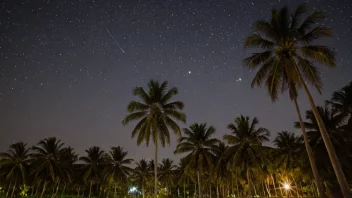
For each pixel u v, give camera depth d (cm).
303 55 1930
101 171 6406
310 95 1847
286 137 4984
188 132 4316
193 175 5181
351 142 3412
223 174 4772
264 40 2048
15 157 5375
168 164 7369
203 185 7062
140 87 2983
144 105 2958
